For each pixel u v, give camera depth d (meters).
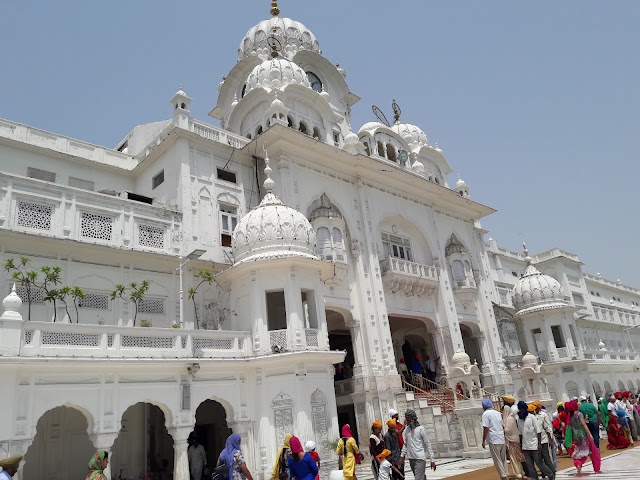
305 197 22.55
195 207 20.31
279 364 16.39
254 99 25.91
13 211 15.89
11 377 11.70
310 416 15.92
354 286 23.11
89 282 17.05
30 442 11.70
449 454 18.95
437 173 34.69
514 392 29.28
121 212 18.30
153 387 14.20
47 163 20.64
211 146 21.77
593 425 14.18
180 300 17.55
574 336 32.19
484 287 30.92
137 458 16.92
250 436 15.95
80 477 15.76
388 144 29.53
